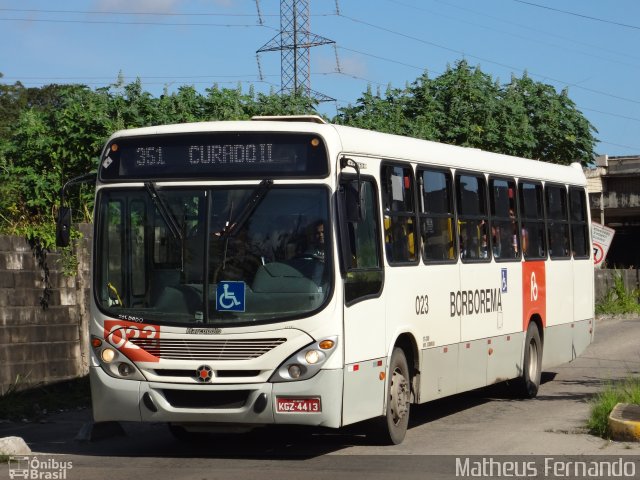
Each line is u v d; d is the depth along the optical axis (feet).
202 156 34.76
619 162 147.64
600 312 116.06
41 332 50.21
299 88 80.23
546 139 93.45
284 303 33.32
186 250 34.17
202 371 33.40
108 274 34.96
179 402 33.88
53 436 41.14
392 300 37.83
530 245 53.78
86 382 51.49
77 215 59.36
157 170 35.04
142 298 34.40
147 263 34.55
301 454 36.14
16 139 61.93
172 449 37.86
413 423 44.39
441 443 38.42
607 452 35.88
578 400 51.67
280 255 33.71
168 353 33.83
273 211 34.01
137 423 45.09
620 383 50.19
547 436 39.78
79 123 60.59
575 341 60.08
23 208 58.08
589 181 147.43
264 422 33.32
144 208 34.88
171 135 35.12
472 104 89.15
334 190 34.04
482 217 47.73
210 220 34.19
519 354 51.47
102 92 64.80
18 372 48.96
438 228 42.98
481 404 50.85
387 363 37.14
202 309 33.68
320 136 34.32
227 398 33.53
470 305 45.60
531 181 54.49
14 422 44.62
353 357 34.37
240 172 34.37
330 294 33.37
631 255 170.71
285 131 34.45
